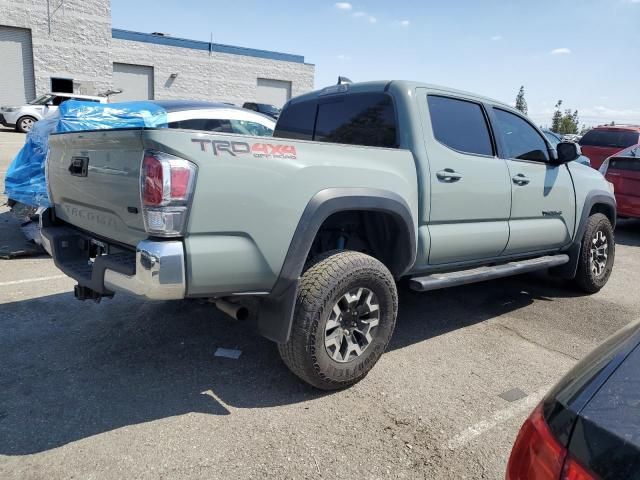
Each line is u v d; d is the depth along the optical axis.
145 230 2.60
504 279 6.21
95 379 3.36
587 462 1.21
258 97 37.53
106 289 2.90
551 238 5.00
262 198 2.79
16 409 2.98
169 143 2.50
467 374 3.63
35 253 6.09
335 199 3.07
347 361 3.23
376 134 3.92
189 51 33.78
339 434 2.84
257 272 2.83
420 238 3.71
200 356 3.72
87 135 3.00
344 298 3.16
